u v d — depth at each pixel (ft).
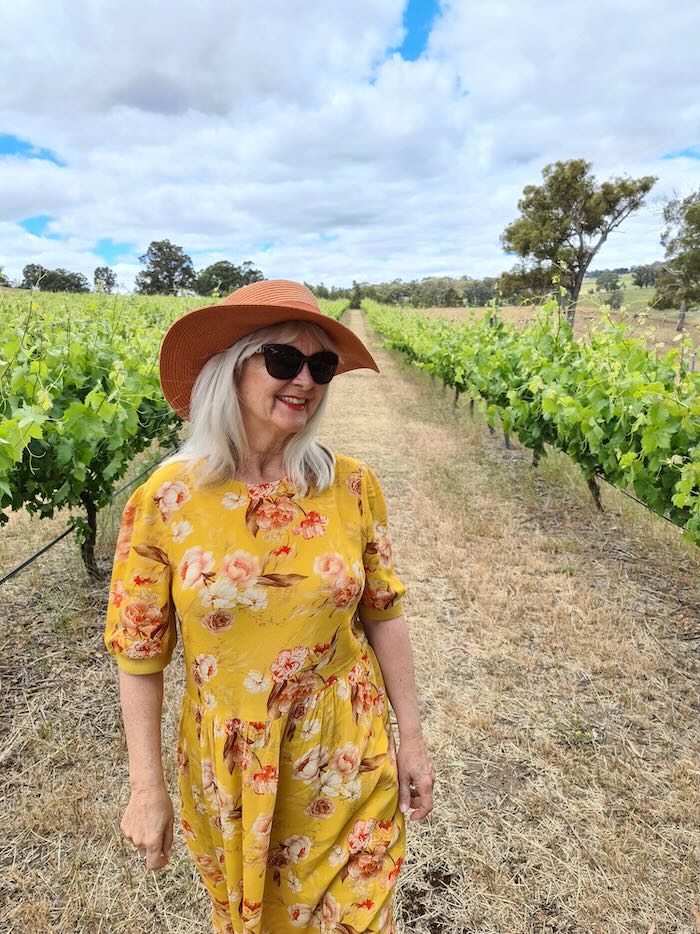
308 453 4.18
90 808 8.01
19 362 13.60
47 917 6.63
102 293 22.47
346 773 4.19
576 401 17.43
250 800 3.93
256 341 3.90
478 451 27.58
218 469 3.94
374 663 4.68
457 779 8.62
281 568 3.94
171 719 9.81
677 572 14.99
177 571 3.94
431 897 6.91
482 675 10.99
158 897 6.86
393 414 36.86
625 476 14.67
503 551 16.25
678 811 8.02
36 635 12.04
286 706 4.02
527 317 28.55
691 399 14.47
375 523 4.56
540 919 6.66
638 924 6.61
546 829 7.78
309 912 4.18
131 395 14.85
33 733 9.37
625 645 11.78
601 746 9.25
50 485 12.31
